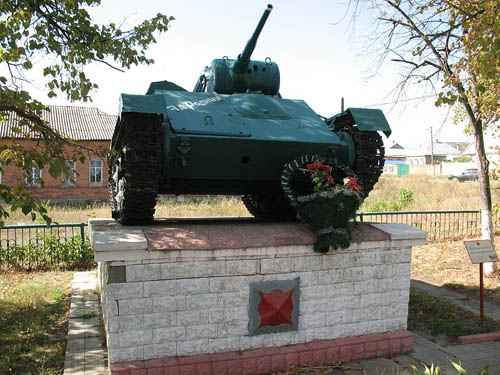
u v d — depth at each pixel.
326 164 5.68
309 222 5.09
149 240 4.47
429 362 5.18
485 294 8.00
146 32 7.70
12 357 5.25
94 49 7.32
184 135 5.20
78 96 6.80
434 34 6.85
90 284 8.60
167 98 6.18
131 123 4.91
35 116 5.59
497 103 8.28
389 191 24.38
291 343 4.98
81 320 6.50
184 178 5.55
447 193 22.73
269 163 5.71
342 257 5.18
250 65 6.98
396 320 5.48
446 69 6.76
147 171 5.04
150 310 4.45
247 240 4.77
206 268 4.62
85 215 17.06
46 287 8.49
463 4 6.46
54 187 25.62
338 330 5.20
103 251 4.24
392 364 5.07
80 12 7.16
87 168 26.17
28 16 6.29
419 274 9.48
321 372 4.79
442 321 6.55
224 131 5.44
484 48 5.60
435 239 12.70
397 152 69.88
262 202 8.16
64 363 5.05
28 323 6.40
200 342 4.63
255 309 4.81
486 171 9.11
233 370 4.62
